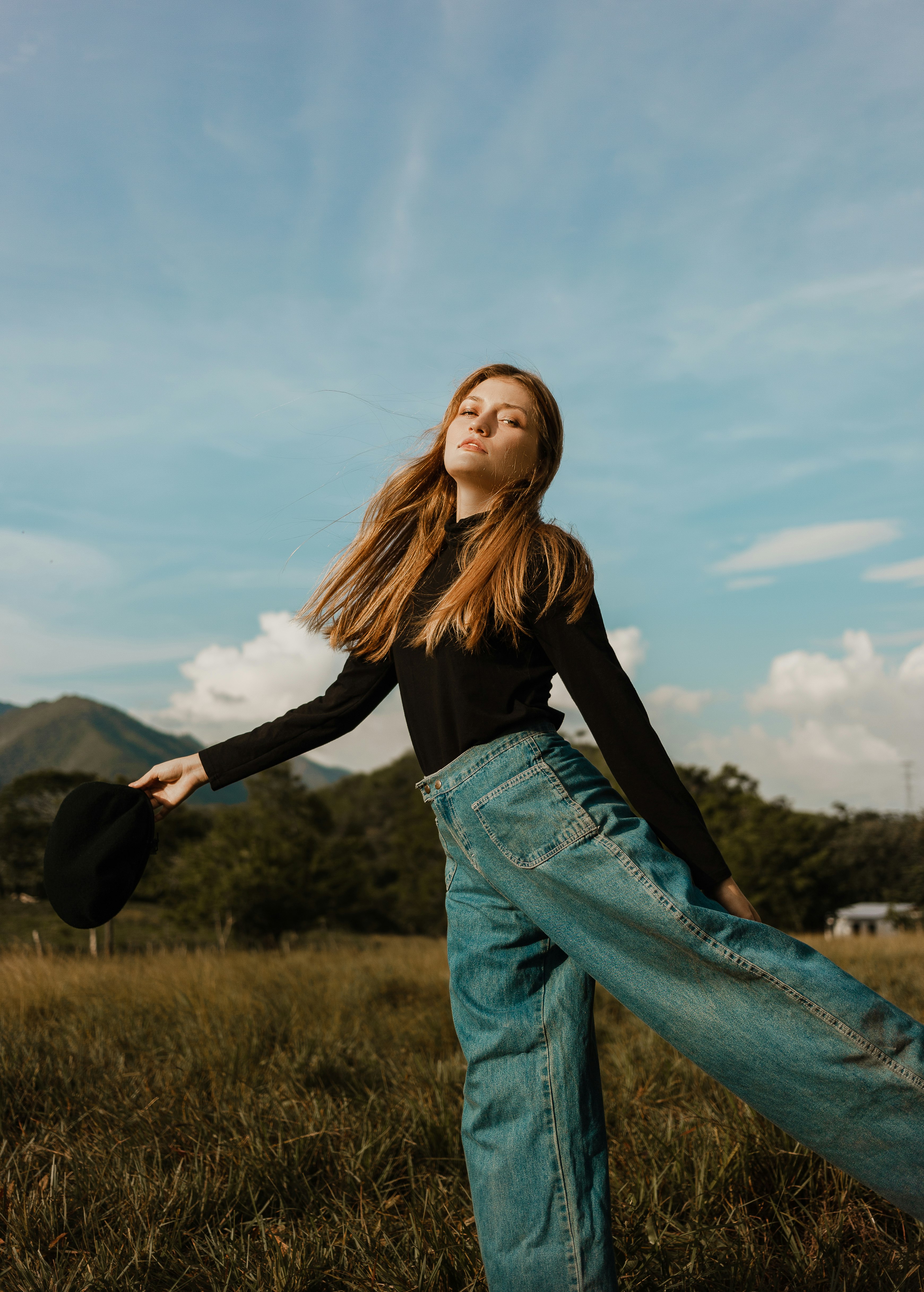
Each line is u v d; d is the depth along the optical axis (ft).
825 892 98.78
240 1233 6.55
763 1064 3.93
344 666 5.76
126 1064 11.59
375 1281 5.64
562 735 4.88
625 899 4.07
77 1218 6.66
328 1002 17.81
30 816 96.78
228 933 69.46
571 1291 4.21
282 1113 8.65
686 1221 6.47
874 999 3.83
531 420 5.70
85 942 67.26
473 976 4.67
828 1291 5.36
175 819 93.30
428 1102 9.14
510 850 4.39
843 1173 6.98
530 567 4.81
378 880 165.78
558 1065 4.50
